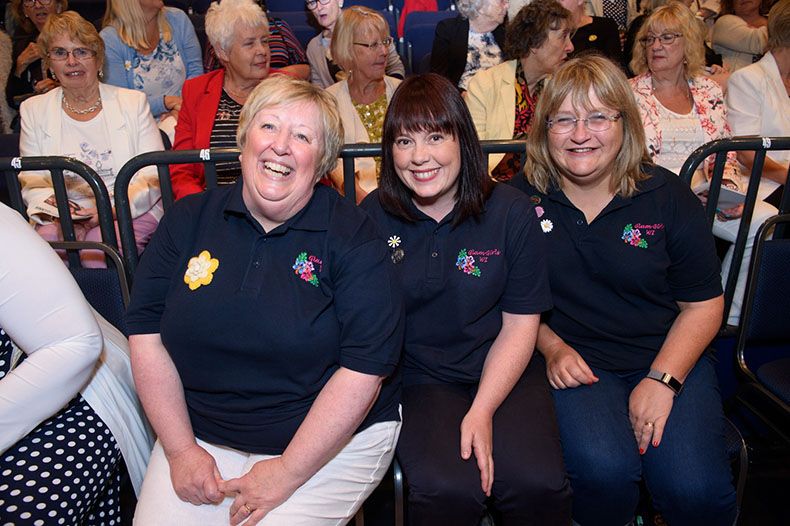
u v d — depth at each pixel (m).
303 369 1.25
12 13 3.67
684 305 1.59
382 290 1.24
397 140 1.35
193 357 1.26
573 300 1.58
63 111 2.22
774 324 1.76
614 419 1.46
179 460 1.29
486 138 2.48
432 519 1.30
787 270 1.73
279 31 3.18
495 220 1.42
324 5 3.25
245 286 1.21
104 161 2.21
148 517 1.26
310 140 1.21
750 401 1.90
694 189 2.23
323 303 1.24
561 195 1.53
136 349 1.31
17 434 1.21
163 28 2.96
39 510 1.17
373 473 1.35
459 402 1.44
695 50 2.34
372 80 2.50
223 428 1.32
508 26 2.43
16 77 3.36
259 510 1.23
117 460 1.38
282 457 1.24
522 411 1.42
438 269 1.41
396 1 4.33
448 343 1.47
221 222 1.28
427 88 1.33
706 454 1.38
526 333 1.44
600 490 1.39
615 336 1.57
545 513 1.31
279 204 1.20
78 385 1.27
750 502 1.88
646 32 2.37
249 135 1.22
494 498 1.34
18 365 1.31
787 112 2.41
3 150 2.31
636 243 1.50
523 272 1.42
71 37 2.11
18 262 1.18
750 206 1.81
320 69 3.38
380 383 1.27
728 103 2.48
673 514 1.40
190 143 2.42
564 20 2.30
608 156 1.45
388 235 1.46
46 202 2.16
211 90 2.42
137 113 2.23
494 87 2.46
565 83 1.44
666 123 2.37
